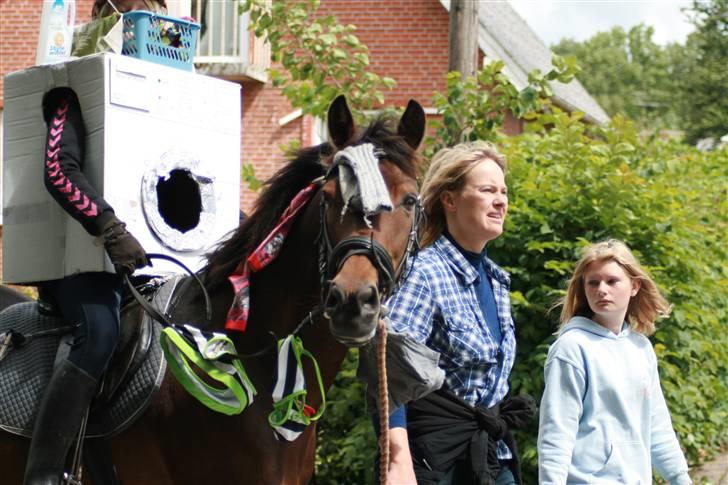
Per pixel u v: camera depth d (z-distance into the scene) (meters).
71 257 3.83
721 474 8.37
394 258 3.23
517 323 6.30
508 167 6.70
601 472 4.10
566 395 4.12
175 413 3.64
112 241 3.57
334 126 3.48
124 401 3.69
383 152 3.33
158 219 3.97
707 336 6.87
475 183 4.04
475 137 7.37
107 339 3.68
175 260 3.68
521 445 6.20
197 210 4.25
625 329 4.36
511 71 14.77
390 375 3.62
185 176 4.26
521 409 4.06
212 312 3.72
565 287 6.20
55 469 3.60
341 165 3.27
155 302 3.85
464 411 3.89
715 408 7.05
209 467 3.58
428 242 4.16
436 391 3.90
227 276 3.71
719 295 7.01
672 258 6.44
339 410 6.60
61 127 3.79
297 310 3.55
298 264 3.54
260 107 14.90
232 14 14.50
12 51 14.96
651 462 4.34
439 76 15.00
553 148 6.93
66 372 3.64
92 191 3.67
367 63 7.96
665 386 6.32
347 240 3.16
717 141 36.34
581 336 4.21
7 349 3.95
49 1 4.36
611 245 4.34
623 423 4.14
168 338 3.51
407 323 3.81
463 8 7.95
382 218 3.20
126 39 4.16
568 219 6.46
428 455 3.84
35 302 4.29
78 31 4.31
